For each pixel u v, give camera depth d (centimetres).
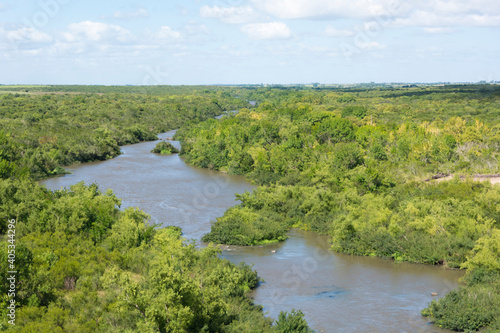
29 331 2705
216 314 3184
